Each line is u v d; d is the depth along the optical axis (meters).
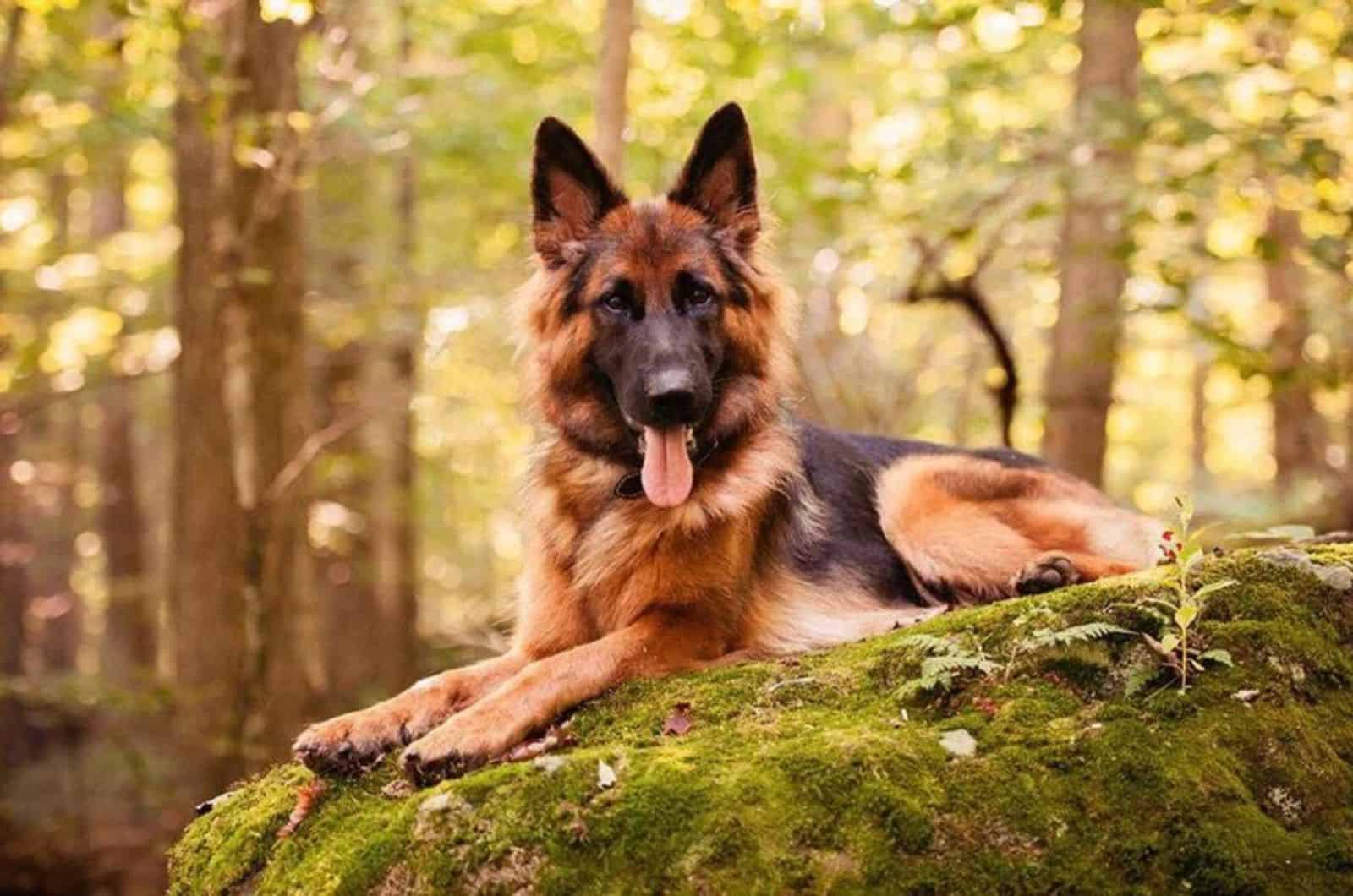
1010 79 10.70
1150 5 8.73
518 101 13.56
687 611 4.92
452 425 19.31
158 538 27.12
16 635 19.95
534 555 5.25
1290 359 10.91
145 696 11.69
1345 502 13.21
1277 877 3.40
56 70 10.98
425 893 3.65
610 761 3.78
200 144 11.25
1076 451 10.78
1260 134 8.59
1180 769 3.57
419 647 18.31
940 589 5.91
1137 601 4.03
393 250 15.73
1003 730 3.75
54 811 14.31
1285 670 3.84
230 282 9.77
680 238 5.12
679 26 12.60
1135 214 9.08
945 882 3.43
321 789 4.27
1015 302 16.44
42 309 16.67
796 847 3.50
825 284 13.06
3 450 19.47
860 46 12.84
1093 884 3.41
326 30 11.04
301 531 10.22
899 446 6.36
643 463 5.00
